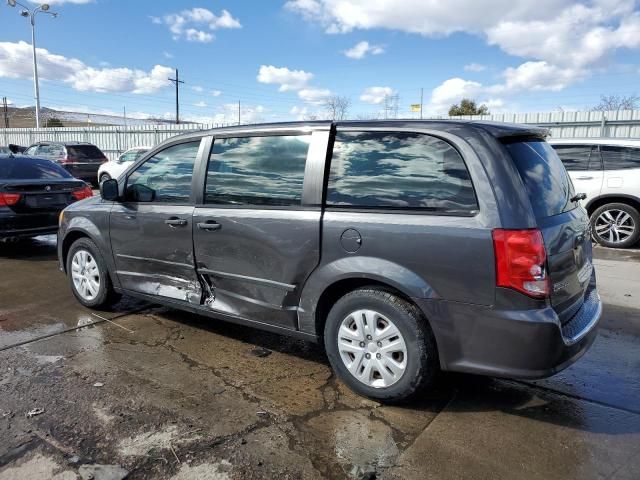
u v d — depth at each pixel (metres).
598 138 8.60
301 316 3.43
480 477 2.52
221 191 3.83
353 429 2.93
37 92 28.88
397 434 2.88
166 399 3.25
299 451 2.72
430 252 2.90
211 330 4.48
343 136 3.32
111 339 4.25
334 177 3.30
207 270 3.91
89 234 4.78
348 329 3.26
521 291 2.71
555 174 3.32
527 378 2.78
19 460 2.62
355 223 3.13
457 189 2.90
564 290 2.98
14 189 6.97
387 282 3.02
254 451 2.71
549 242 2.81
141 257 4.38
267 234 3.50
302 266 3.36
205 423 2.97
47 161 8.20
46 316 4.81
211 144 3.92
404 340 3.03
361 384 3.23
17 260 7.18
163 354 3.96
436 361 3.03
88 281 4.94
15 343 4.15
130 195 4.46
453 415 3.09
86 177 17.52
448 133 2.98
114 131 26.50
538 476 2.52
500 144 2.90
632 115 15.34
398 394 3.09
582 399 3.31
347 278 3.18
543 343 2.73
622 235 8.42
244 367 3.74
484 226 2.78
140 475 2.52
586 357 3.97
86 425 2.95
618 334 4.47
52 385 3.43
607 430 2.94
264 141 3.62
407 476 2.52
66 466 2.58
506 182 2.79
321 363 3.83
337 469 2.57
